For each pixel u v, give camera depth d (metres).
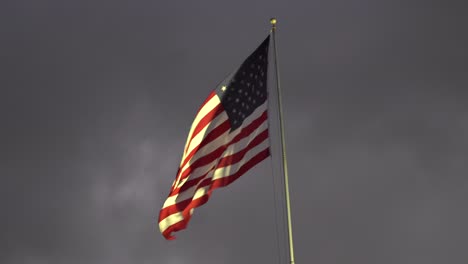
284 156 22.91
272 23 24.95
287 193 22.27
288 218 21.92
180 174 23.88
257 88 24.16
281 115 23.48
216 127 24.00
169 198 23.72
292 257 21.42
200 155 23.75
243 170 22.98
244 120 23.80
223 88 24.36
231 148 23.52
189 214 23.34
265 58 24.59
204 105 24.30
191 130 24.14
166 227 23.44
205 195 23.16
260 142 23.16
